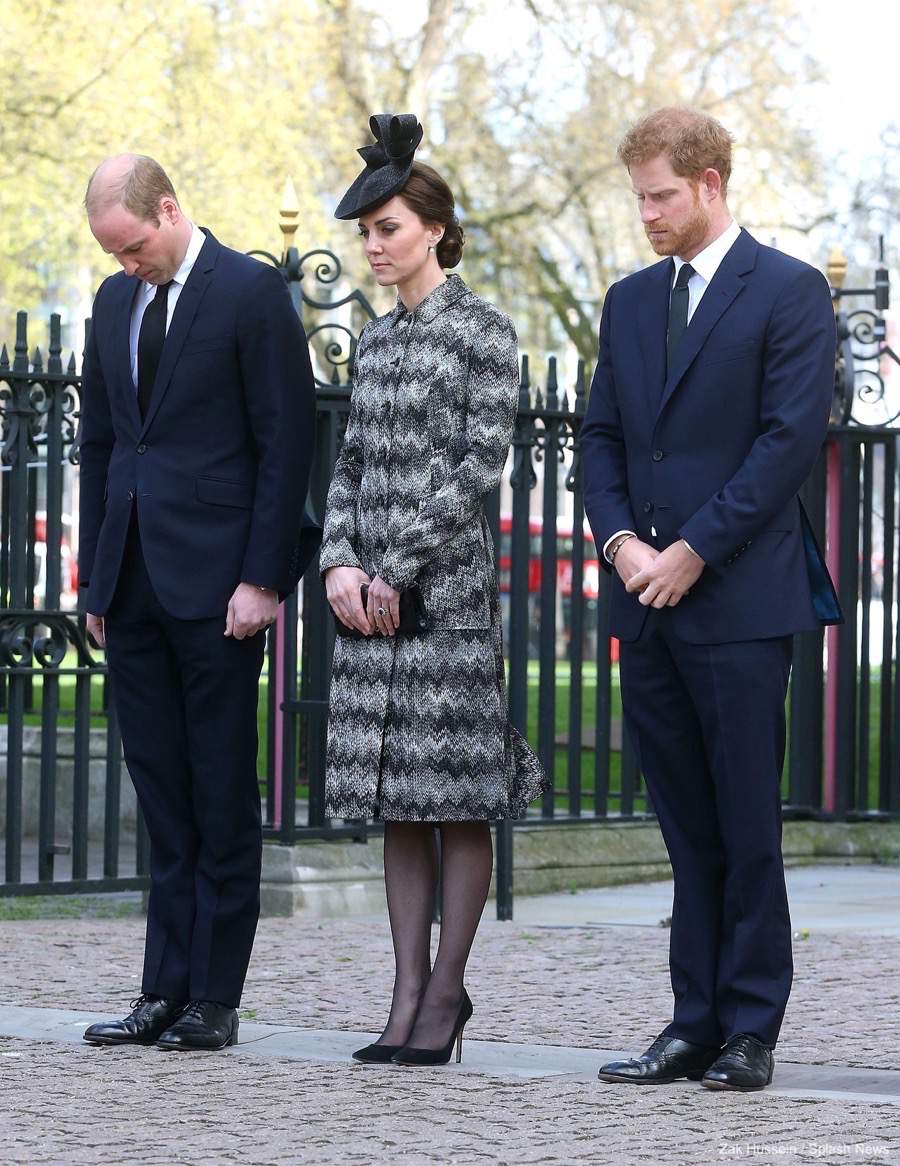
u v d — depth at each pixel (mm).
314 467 23609
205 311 14422
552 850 25938
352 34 77562
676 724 13438
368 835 24375
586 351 82438
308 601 23922
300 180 69562
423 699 14008
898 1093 12945
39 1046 14430
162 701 14695
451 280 14500
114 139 65125
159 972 14641
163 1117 11984
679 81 81375
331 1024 15570
